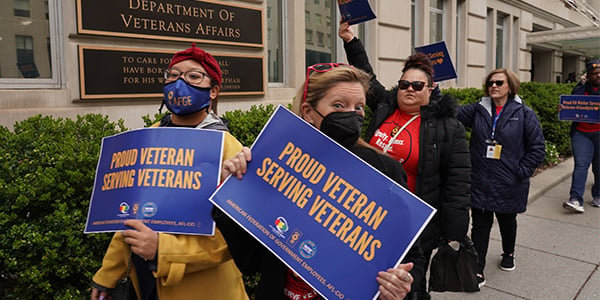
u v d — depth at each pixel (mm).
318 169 1517
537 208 6352
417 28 10117
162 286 1677
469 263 2836
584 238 5129
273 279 1583
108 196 1694
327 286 1387
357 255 1404
